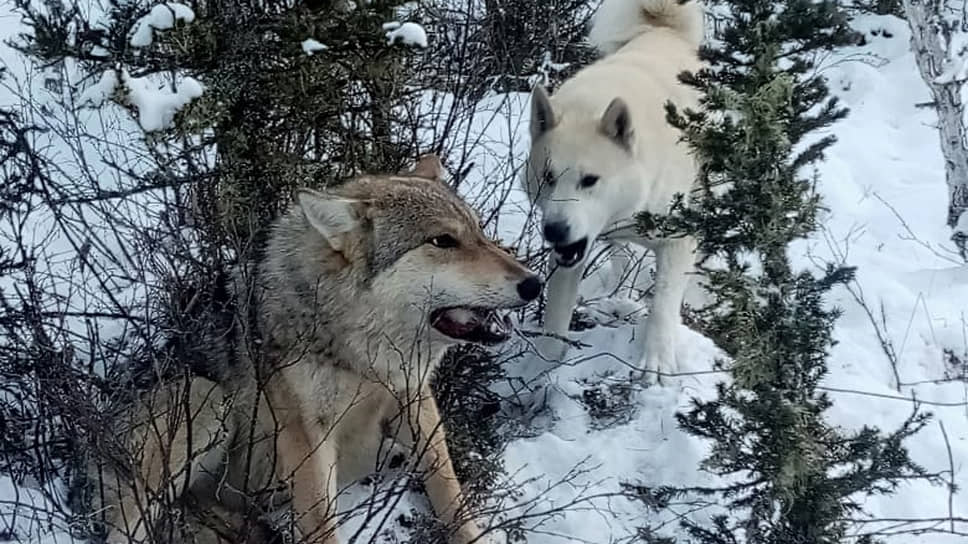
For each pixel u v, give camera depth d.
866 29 10.45
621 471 4.62
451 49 5.82
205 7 4.48
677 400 5.01
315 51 4.30
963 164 7.04
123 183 5.23
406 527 4.28
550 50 7.86
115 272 5.09
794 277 3.63
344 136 4.84
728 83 3.73
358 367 3.84
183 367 3.77
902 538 4.15
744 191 3.56
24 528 3.95
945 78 6.96
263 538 3.97
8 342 4.47
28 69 6.32
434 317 3.82
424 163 4.26
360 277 3.72
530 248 5.80
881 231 7.12
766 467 3.57
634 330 5.54
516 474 4.55
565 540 4.21
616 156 5.21
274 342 3.85
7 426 4.28
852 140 8.62
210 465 4.12
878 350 5.64
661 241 5.24
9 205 4.53
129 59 4.38
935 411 5.07
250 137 4.57
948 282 6.30
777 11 3.81
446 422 4.60
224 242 4.37
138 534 3.85
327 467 3.94
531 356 5.49
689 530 3.91
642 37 6.36
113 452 3.70
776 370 3.53
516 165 6.62
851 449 3.71
